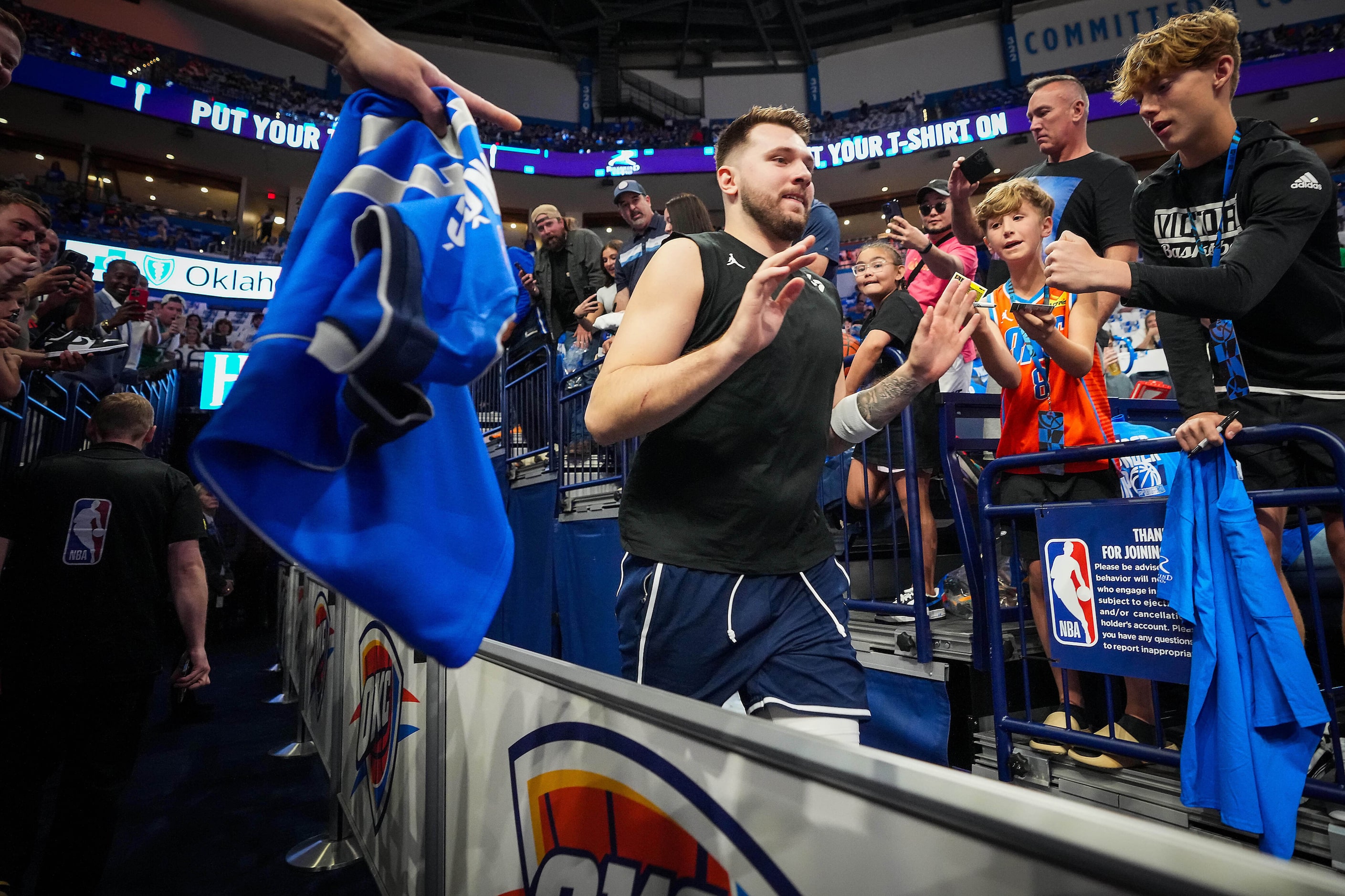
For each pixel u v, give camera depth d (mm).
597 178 21922
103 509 2430
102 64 18078
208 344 17703
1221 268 1521
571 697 964
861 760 494
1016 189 2352
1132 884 327
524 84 24328
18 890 2266
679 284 1518
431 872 1432
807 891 538
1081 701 2152
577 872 917
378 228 789
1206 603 1561
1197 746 1553
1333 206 1636
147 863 2881
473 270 855
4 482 2412
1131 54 1882
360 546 803
